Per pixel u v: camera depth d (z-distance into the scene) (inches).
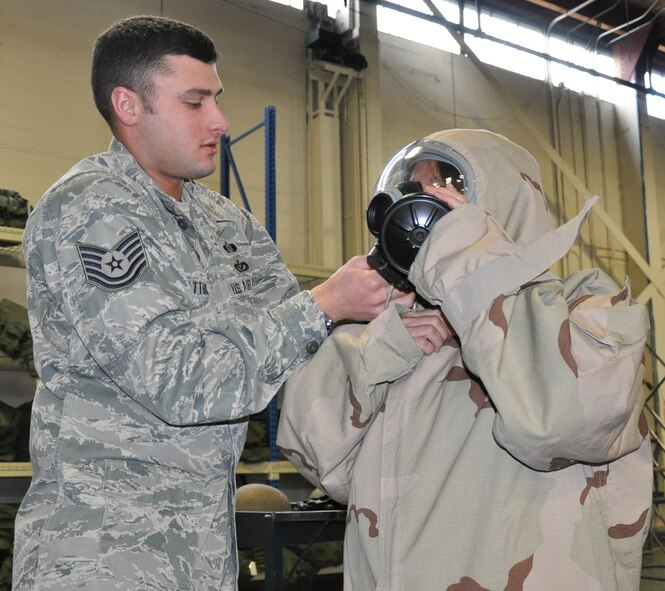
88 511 46.7
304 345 47.7
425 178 47.2
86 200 48.7
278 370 47.2
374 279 47.3
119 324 45.8
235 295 55.8
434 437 45.0
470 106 277.7
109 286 46.4
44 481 49.6
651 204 312.3
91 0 202.7
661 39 326.6
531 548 41.3
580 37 315.9
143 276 47.1
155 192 53.1
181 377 45.4
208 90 53.9
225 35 225.6
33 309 51.8
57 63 195.9
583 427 38.4
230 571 50.8
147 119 53.3
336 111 237.5
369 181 237.8
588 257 299.1
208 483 50.7
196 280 52.0
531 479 42.6
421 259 42.3
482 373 39.4
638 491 43.9
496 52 291.1
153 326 46.2
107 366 46.3
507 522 41.9
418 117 263.4
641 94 319.9
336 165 235.0
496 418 39.9
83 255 47.3
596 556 41.3
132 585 45.4
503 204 46.3
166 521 48.3
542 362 39.1
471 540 42.3
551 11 304.8
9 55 190.4
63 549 45.7
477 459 43.5
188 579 47.6
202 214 57.3
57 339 50.3
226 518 51.0
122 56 53.2
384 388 47.1
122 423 48.8
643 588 196.9
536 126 294.5
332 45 237.9
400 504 44.3
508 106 281.7
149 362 45.3
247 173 223.8
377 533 45.4
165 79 52.8
